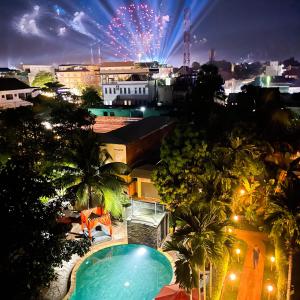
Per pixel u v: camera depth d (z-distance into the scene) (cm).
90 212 3003
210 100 6650
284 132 3847
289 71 14025
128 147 3725
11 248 1375
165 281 2472
